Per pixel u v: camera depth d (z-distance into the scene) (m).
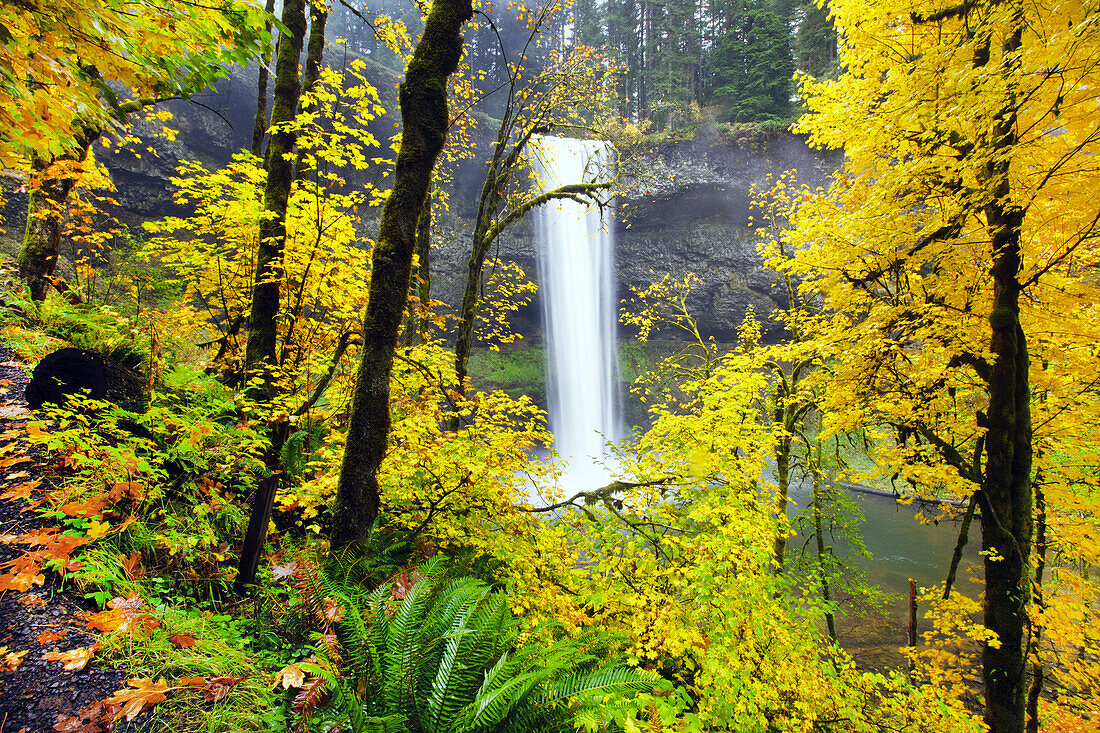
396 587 2.88
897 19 6.76
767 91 32.06
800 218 7.96
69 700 1.77
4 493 2.67
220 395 4.30
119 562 2.60
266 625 2.77
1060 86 4.89
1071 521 7.13
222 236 5.87
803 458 10.84
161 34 2.73
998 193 5.67
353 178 22.77
